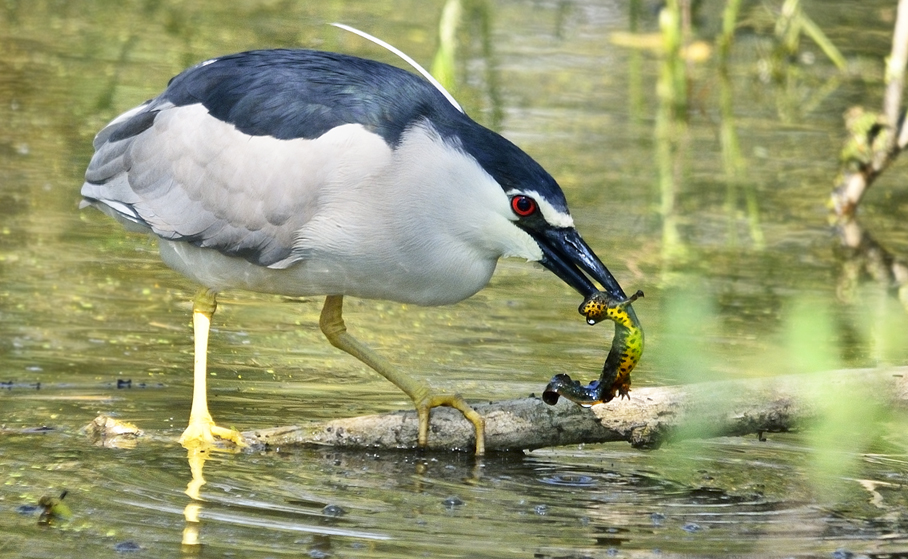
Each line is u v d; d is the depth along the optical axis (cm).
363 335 1232
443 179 905
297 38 2214
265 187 927
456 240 920
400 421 952
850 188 1634
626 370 869
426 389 964
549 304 1352
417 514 816
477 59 2200
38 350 1121
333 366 1143
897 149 1625
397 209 909
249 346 1185
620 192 1662
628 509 845
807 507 856
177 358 1131
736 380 945
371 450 950
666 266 1430
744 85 2197
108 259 1387
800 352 520
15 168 1596
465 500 850
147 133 986
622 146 1844
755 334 1230
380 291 955
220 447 931
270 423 989
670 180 1722
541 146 1806
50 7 2416
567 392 881
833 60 2283
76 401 1012
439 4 2534
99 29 2269
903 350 1196
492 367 1145
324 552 742
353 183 910
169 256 992
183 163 959
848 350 1193
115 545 742
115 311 1239
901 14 1653
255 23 2331
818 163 1825
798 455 966
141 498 821
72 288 1292
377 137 914
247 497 832
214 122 956
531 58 2241
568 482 898
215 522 784
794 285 1394
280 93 945
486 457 949
